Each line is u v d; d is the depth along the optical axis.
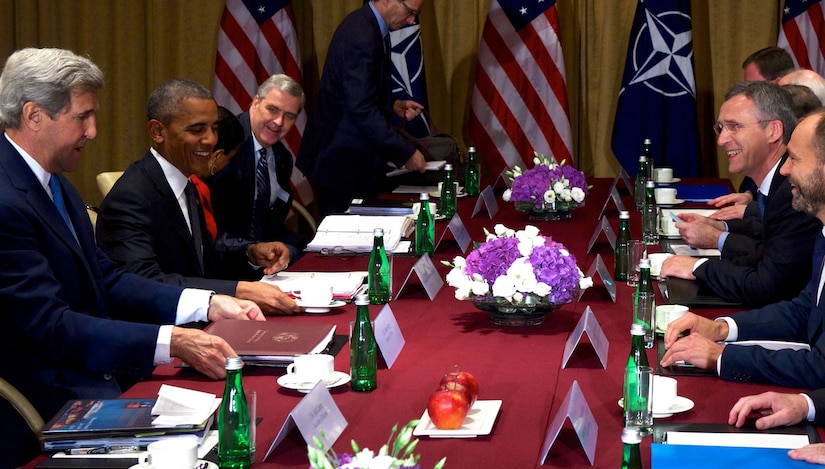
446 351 2.43
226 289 2.86
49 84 2.43
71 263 2.54
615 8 6.39
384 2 5.04
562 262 2.55
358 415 1.98
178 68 6.70
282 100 4.33
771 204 2.89
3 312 2.35
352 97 4.99
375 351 2.16
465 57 6.56
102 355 2.30
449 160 5.30
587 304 2.86
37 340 2.33
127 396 2.15
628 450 1.51
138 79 6.75
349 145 5.11
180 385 2.24
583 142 6.60
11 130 2.49
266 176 4.46
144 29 6.70
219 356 2.27
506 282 2.54
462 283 2.61
